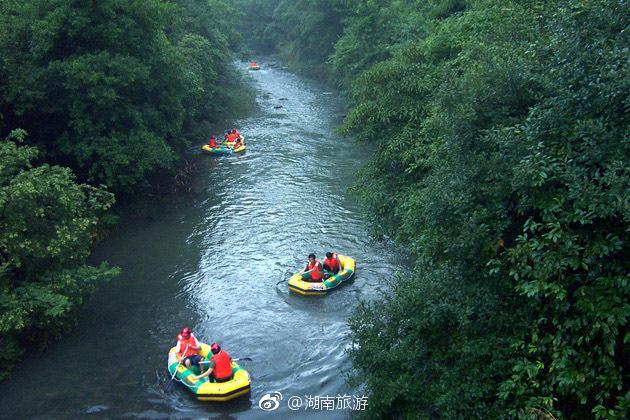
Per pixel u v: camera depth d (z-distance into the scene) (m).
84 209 13.68
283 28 63.22
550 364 6.62
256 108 36.78
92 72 16.72
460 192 7.40
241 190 21.75
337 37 45.97
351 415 9.59
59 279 11.94
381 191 13.89
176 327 12.95
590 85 6.04
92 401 10.41
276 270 15.58
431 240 9.14
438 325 8.18
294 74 51.53
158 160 18.97
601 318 5.74
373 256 16.28
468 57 10.57
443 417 7.30
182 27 31.89
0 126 16.78
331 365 11.37
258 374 11.21
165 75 20.25
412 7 31.59
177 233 18.11
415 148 12.97
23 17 17.16
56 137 18.28
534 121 6.64
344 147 27.38
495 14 13.73
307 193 21.28
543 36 8.45
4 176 12.12
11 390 10.70
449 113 8.33
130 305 13.91
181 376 10.80
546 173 6.09
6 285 11.17
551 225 5.99
